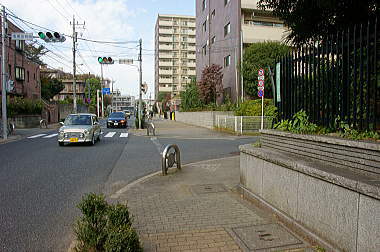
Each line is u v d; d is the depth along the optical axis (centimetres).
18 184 652
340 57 371
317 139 361
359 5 515
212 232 374
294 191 374
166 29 8538
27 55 3456
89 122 1474
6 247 351
